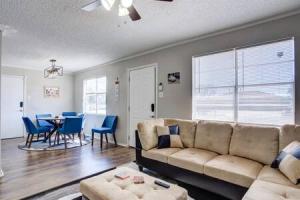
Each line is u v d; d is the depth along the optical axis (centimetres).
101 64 586
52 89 694
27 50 430
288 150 199
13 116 608
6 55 475
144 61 455
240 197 203
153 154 293
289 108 265
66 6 237
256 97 293
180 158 260
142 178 197
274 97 277
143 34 338
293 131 222
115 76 539
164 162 279
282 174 193
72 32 325
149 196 162
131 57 485
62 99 720
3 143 525
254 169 214
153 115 432
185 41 370
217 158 252
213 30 322
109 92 559
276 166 208
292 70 262
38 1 225
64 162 362
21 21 279
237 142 261
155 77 431
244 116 304
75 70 697
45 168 328
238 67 311
